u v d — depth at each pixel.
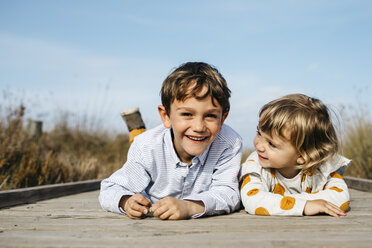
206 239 1.32
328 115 2.14
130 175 2.19
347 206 2.04
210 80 1.90
